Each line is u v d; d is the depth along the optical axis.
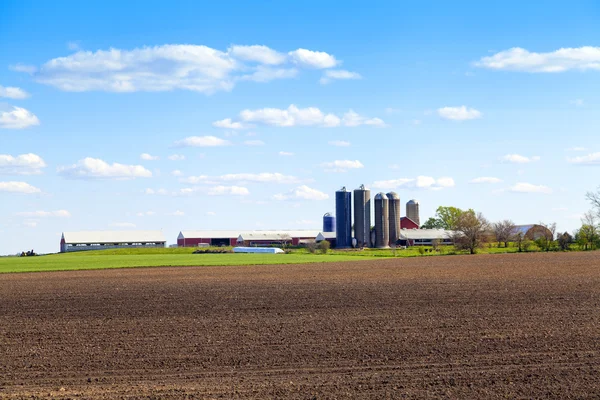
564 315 29.73
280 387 17.42
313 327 27.23
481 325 27.09
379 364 20.11
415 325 27.34
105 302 37.75
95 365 20.45
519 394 16.64
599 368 19.17
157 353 22.20
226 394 16.78
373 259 93.44
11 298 40.75
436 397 16.42
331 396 16.53
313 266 74.75
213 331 26.62
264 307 34.28
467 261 82.06
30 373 19.48
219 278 55.81
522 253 107.75
